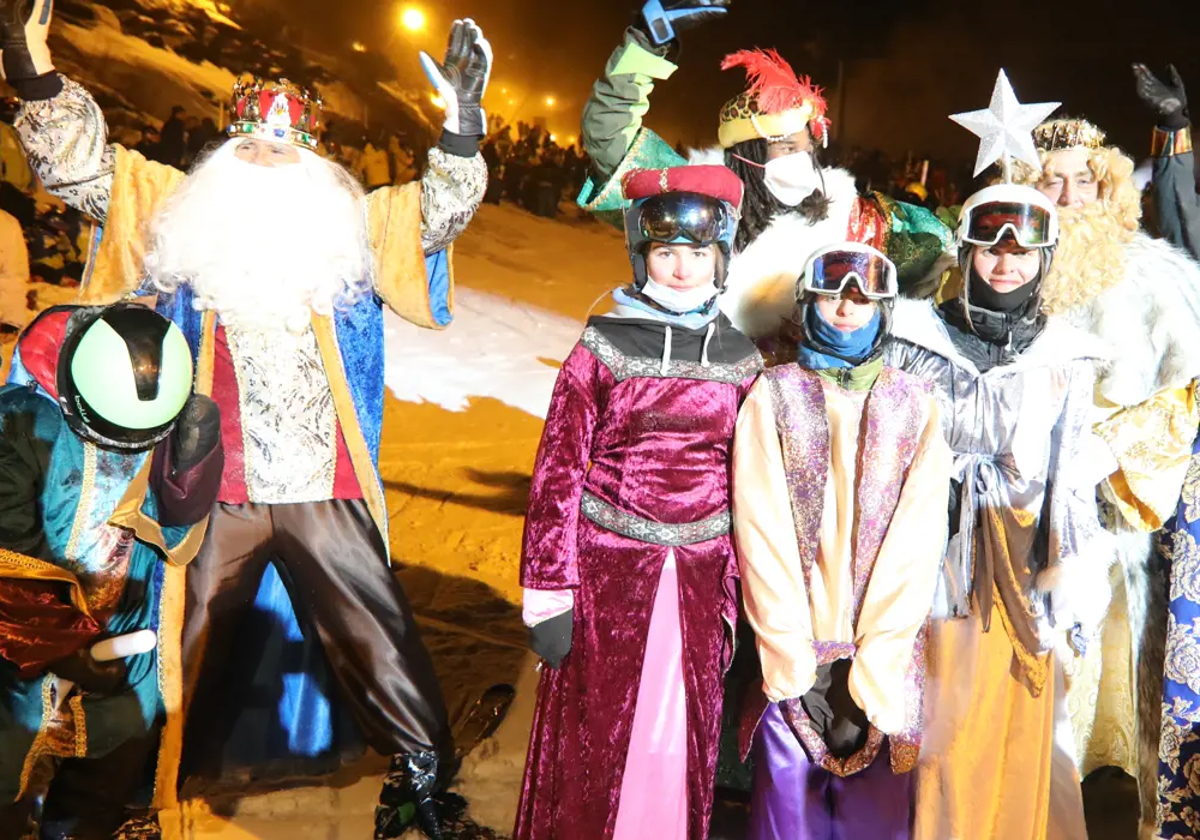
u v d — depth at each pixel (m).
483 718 3.64
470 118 2.99
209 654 2.96
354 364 3.10
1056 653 2.82
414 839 2.97
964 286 2.84
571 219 19.11
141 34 20.27
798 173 3.26
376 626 3.02
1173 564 2.82
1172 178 3.52
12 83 2.85
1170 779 2.82
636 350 2.56
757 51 3.22
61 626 2.38
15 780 2.48
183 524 2.71
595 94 3.29
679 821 2.61
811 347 2.63
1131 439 2.80
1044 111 2.90
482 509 6.38
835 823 2.72
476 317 11.93
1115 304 3.13
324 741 3.31
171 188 3.01
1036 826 2.72
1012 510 2.75
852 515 2.61
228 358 2.93
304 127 3.10
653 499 2.55
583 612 2.57
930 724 2.73
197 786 3.19
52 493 2.54
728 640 2.70
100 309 2.49
